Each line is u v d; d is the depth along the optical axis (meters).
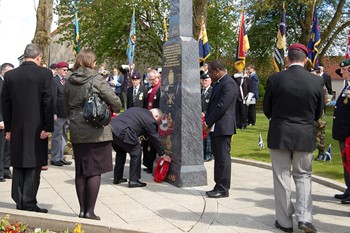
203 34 11.09
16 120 4.67
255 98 15.04
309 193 4.26
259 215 4.95
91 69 4.52
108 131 4.48
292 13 27.30
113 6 26.75
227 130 5.56
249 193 6.01
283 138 4.22
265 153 9.48
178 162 6.31
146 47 28.91
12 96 4.67
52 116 4.72
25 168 4.75
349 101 5.48
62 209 5.09
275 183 4.38
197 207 5.19
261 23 29.31
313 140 4.26
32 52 4.77
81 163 4.48
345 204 5.51
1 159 6.52
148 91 8.12
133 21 13.45
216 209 5.13
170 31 6.67
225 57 30.83
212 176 7.21
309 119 4.27
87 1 28.00
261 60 30.56
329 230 4.48
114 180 6.48
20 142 4.64
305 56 4.40
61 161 8.02
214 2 27.14
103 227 4.03
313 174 7.13
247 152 9.62
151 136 6.38
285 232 4.34
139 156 6.26
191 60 6.30
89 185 4.47
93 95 4.33
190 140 6.31
